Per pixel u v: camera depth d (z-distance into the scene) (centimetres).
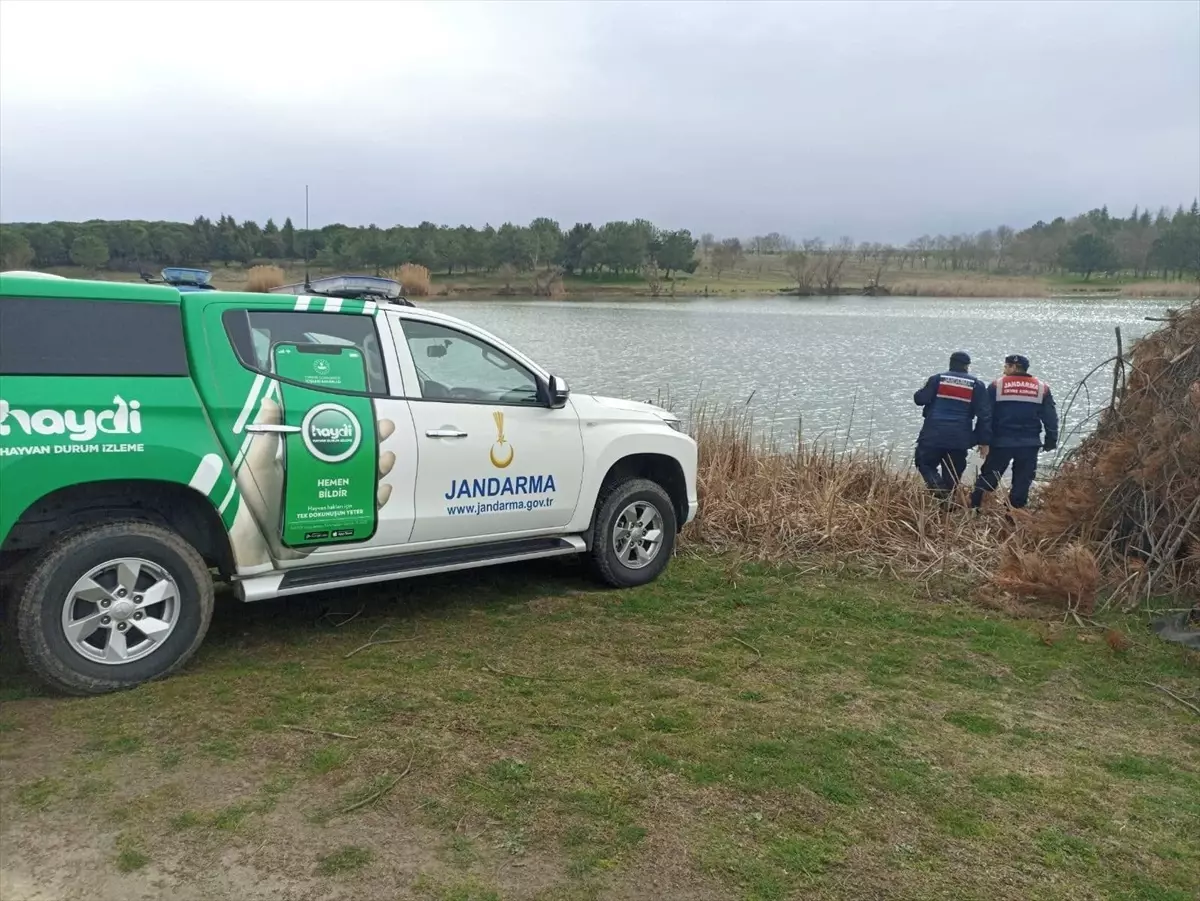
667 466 688
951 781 393
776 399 1966
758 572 704
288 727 407
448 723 418
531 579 664
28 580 410
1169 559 668
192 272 524
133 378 426
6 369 394
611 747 404
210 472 445
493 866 315
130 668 436
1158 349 781
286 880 303
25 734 391
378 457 500
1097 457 784
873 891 315
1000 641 573
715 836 340
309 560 488
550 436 589
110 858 309
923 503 873
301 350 482
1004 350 3256
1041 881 327
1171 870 338
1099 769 412
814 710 456
